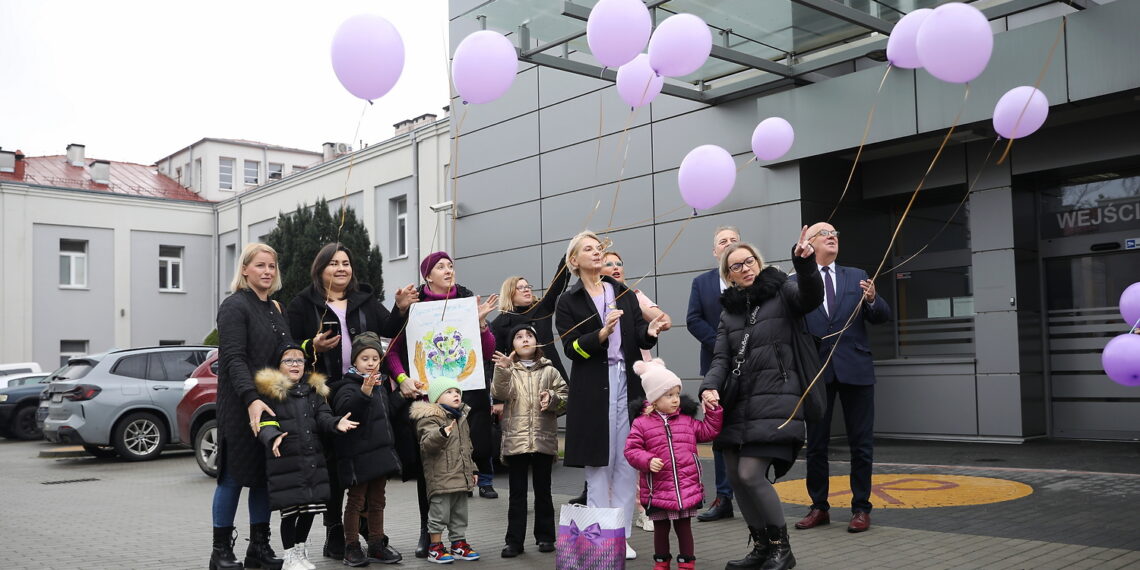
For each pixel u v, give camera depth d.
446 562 5.26
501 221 14.55
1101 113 9.31
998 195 10.27
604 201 12.88
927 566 4.76
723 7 8.79
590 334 4.98
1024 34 8.73
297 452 4.86
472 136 15.20
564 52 10.20
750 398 4.66
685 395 4.80
